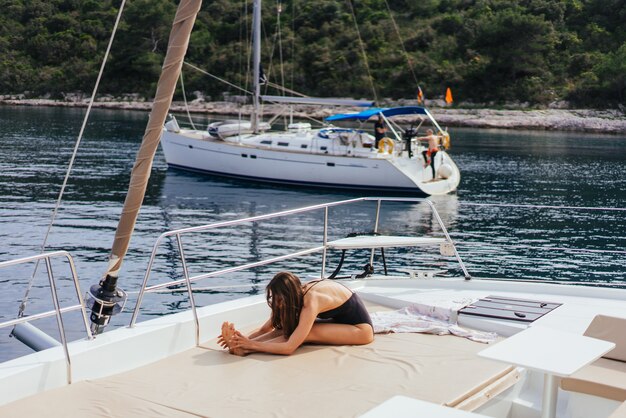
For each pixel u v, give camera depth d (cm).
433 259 1584
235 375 439
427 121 6506
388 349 487
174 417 380
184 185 2714
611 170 3481
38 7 8338
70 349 445
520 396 478
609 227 2014
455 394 413
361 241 632
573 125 6262
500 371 451
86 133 4759
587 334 458
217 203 2375
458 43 7488
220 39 7875
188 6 407
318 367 453
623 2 7575
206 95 7531
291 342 474
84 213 2094
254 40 3003
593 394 414
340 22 7725
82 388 414
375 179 2656
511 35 7175
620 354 448
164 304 1215
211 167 2938
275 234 1858
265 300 571
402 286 654
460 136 5391
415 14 8088
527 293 643
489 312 567
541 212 2288
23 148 3797
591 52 7231
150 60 7794
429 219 2147
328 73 7319
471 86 7106
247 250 1653
